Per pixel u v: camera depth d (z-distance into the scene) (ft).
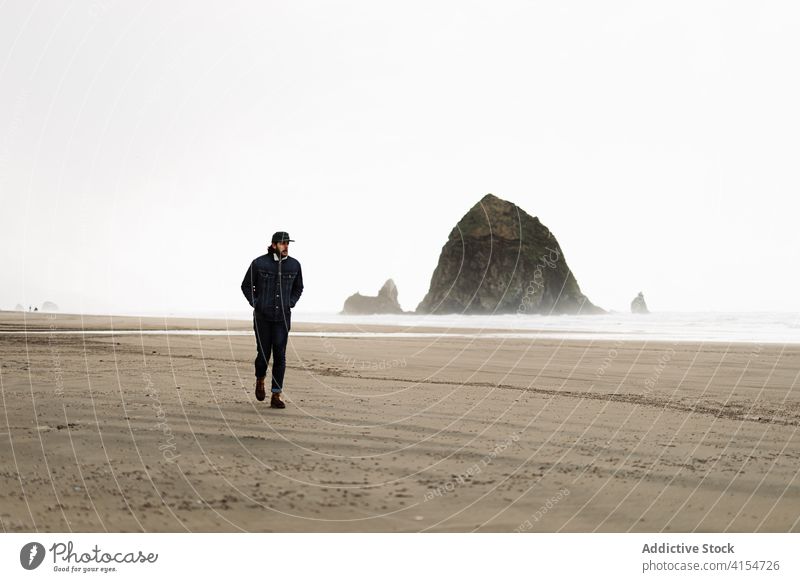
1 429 16.52
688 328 87.81
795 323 103.96
